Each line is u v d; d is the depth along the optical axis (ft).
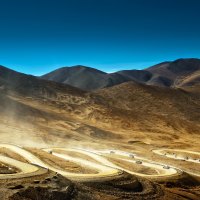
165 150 396.98
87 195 125.08
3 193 97.25
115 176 156.15
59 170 184.65
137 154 335.47
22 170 134.41
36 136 363.76
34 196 102.73
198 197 182.91
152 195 157.28
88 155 256.32
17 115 455.63
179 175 212.23
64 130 440.45
